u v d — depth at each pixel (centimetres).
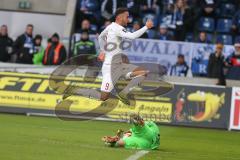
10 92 4338
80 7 5403
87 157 2220
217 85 4369
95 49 4834
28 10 5556
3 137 2755
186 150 2752
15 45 4969
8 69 4703
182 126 4206
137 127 2555
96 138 2986
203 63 4934
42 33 5509
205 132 3909
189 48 4972
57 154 2264
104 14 5312
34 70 4666
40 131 3184
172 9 5222
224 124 4203
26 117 4094
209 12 5288
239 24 5244
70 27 5312
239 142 3416
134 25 4869
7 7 5591
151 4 5328
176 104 4206
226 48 4950
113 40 2752
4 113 4309
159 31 5109
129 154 2355
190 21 5153
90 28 5212
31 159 2098
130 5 5253
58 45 4794
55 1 5609
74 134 3148
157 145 2667
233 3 5425
